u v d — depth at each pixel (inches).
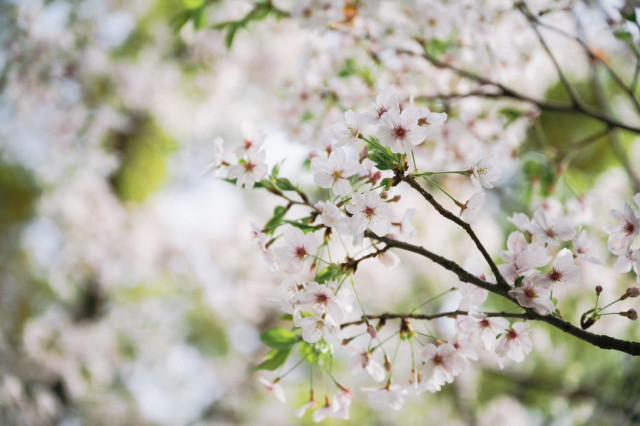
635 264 82.4
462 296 87.6
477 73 172.2
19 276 428.5
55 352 384.8
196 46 252.2
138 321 444.8
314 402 94.4
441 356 85.1
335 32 155.1
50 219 389.4
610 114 187.5
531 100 157.0
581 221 161.3
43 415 348.5
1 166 417.4
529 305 75.4
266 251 89.9
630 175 182.2
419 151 157.3
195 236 378.9
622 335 199.5
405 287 318.0
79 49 273.4
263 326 410.3
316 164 80.8
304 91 153.3
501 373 316.5
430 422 364.2
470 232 75.0
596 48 185.3
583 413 257.8
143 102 323.9
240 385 450.9
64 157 337.7
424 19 151.2
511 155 166.7
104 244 378.0
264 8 156.6
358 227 79.3
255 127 93.5
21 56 254.8
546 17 167.0
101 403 408.5
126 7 309.4
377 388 90.3
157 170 429.7
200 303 431.2
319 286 81.4
